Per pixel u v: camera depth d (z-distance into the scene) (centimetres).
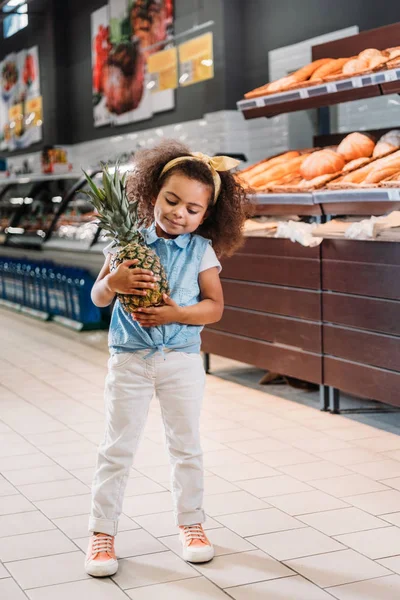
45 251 962
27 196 1107
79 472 387
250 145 894
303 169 538
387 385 448
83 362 679
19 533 310
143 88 1084
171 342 275
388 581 266
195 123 964
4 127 1602
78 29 1286
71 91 1341
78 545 299
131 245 268
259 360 551
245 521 321
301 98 535
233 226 293
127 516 328
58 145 1358
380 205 463
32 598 256
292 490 357
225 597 256
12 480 375
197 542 283
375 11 718
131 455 279
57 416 498
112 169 951
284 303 521
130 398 276
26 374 631
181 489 284
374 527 313
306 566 278
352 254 464
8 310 1039
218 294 284
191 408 279
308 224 505
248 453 414
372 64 502
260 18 864
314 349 499
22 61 1476
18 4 1309
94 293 282
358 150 531
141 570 277
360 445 426
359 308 462
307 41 797
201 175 268
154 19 1043
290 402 526
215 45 902
